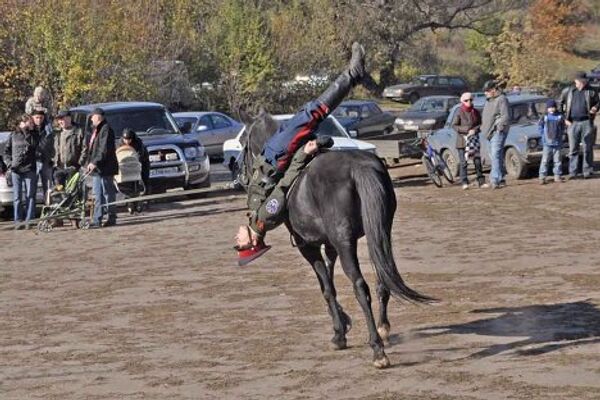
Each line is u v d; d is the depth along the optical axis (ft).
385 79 209.56
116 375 30.96
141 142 72.90
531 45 181.68
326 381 28.86
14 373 31.96
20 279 49.21
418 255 49.39
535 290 39.96
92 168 65.72
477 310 37.09
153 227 65.31
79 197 67.15
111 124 78.79
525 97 84.07
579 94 77.51
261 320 37.47
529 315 35.83
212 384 29.19
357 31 189.98
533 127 79.46
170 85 150.10
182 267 49.88
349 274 29.58
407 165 83.10
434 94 197.47
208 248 55.52
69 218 67.21
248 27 160.25
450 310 37.32
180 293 43.45
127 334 36.55
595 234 53.21
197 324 37.42
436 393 27.02
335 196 29.76
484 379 28.07
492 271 44.39
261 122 36.14
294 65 166.40
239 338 34.86
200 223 66.18
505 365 29.45
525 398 26.09
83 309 41.42
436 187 78.33
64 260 54.34
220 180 96.99
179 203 78.59
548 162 76.48
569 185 74.74
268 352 32.65
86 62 123.13
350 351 32.32
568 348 30.96
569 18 223.51
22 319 40.16
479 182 76.79
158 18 146.51
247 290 43.21
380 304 32.53
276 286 43.75
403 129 130.11
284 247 53.98
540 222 58.34
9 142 70.28
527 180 79.25
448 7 212.23
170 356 32.91
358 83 33.14
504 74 182.60
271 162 32.22
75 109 80.28
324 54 170.60
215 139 115.85
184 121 115.34
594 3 277.03
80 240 61.41
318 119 32.32
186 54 158.61
